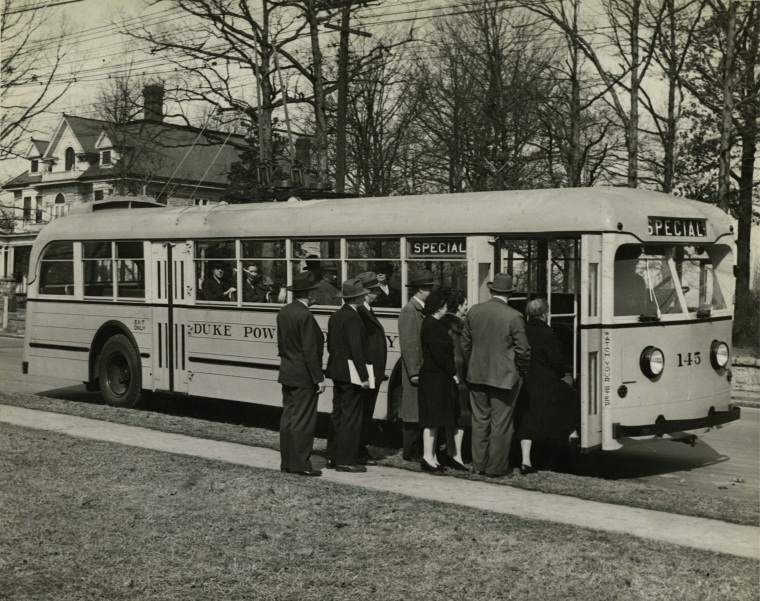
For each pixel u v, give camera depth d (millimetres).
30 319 16031
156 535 7066
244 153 42125
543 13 21625
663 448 11992
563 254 10562
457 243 10398
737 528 7285
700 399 10336
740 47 19609
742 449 11891
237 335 12820
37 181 67875
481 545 6734
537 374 9398
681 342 10086
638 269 9781
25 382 18906
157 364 13961
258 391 12562
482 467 9383
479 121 32188
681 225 10109
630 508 7941
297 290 9359
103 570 6246
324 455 10555
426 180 36562
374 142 40438
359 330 9516
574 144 24672
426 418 9469
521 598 5660
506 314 9102
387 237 11047
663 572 6117
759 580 5965
